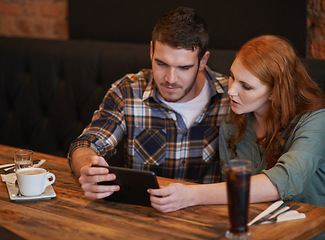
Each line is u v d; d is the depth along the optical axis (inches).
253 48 65.6
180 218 54.2
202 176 81.3
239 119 71.6
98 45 102.7
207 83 80.6
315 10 90.2
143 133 80.4
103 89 100.0
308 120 64.9
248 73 64.9
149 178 55.2
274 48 65.1
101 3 112.4
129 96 80.7
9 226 52.2
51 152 107.7
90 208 57.1
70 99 104.1
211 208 56.9
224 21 97.6
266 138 68.3
